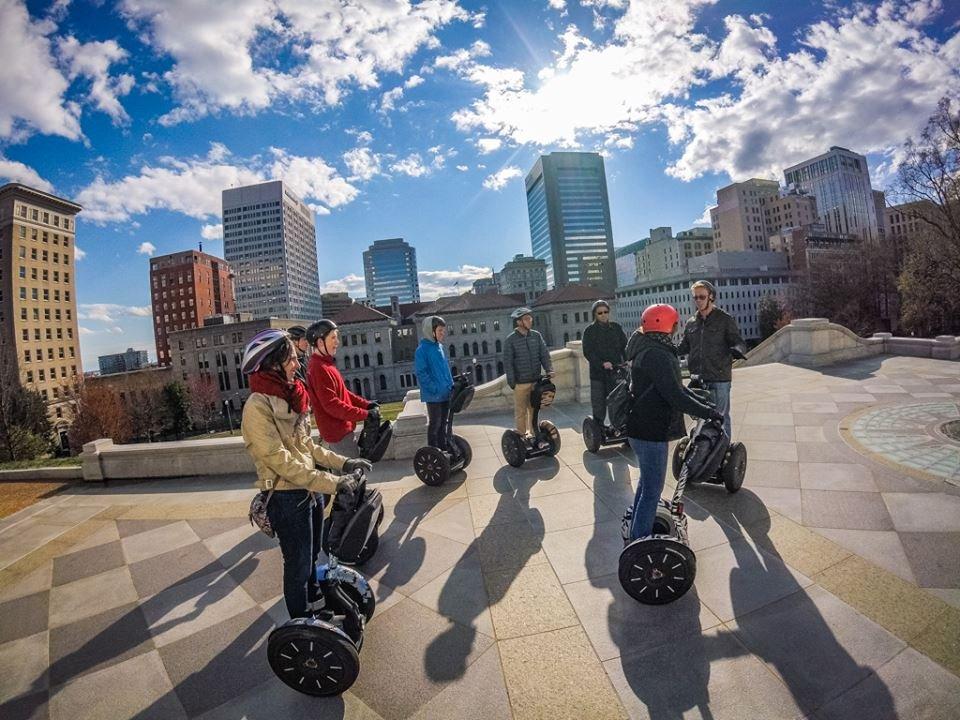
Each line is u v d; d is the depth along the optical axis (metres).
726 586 3.13
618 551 3.73
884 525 3.71
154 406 53.34
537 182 160.62
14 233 67.50
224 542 4.69
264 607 3.50
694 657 2.55
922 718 2.07
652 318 3.08
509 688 2.46
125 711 2.59
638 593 2.98
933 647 2.46
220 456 6.98
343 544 3.36
